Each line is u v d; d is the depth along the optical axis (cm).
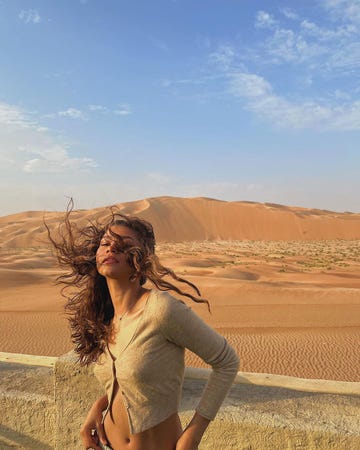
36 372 352
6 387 329
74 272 224
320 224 14938
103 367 201
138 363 180
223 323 2089
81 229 224
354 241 12731
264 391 285
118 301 200
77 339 218
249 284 3183
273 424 246
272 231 15012
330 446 235
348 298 2736
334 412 255
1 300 2877
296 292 2930
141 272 194
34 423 314
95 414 216
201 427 181
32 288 3347
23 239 11500
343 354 1565
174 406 189
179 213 15775
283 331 1909
